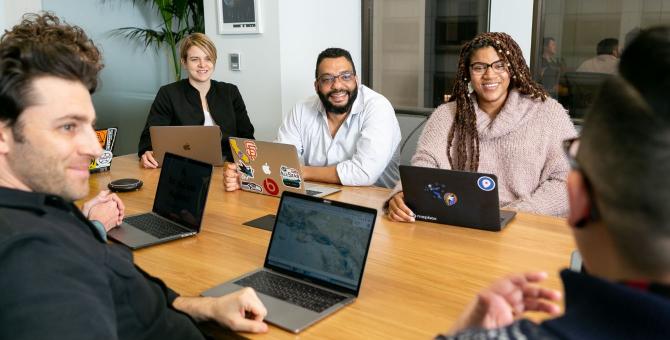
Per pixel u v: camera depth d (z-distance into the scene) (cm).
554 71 383
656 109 48
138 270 131
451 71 431
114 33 506
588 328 50
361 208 149
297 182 237
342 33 460
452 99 269
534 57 384
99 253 107
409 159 404
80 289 94
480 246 181
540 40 382
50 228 98
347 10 459
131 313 113
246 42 438
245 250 183
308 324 131
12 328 87
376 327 131
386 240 188
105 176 290
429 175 199
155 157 306
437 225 203
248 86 446
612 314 49
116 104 516
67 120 106
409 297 146
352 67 291
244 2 428
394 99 467
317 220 157
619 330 48
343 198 242
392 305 141
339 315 137
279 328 131
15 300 89
